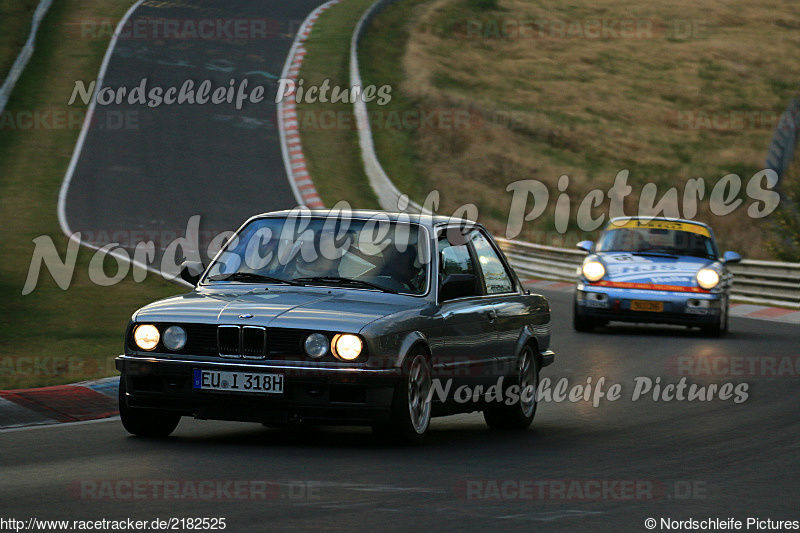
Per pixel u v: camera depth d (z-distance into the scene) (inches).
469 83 6820.9
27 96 5295.3
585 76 7352.4
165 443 1037.2
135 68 5856.3
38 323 1964.8
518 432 1207.6
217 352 998.4
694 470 959.0
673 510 780.6
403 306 1051.9
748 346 2111.2
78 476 853.2
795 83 7573.8
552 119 6363.2
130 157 4581.7
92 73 5713.6
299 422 984.9
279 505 746.2
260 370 980.6
